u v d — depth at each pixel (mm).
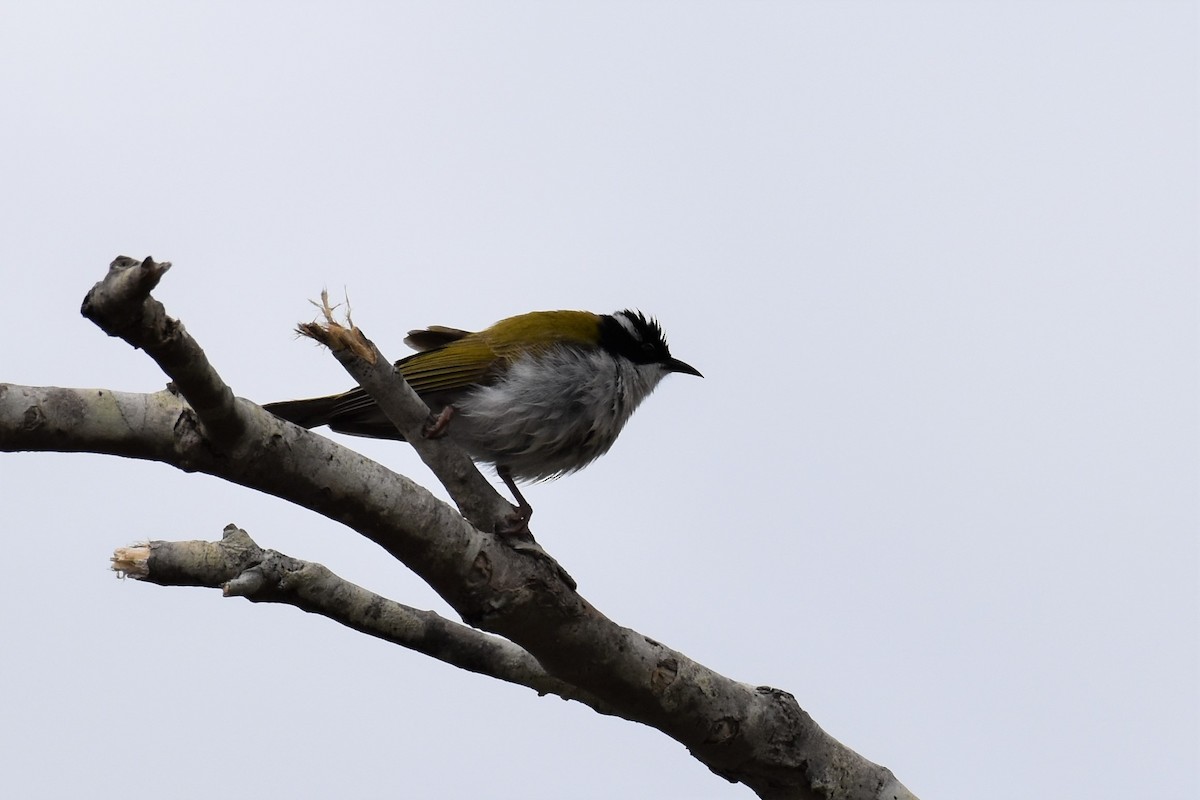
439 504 10188
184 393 8609
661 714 11328
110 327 7922
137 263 7871
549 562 10672
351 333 10188
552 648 10859
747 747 11586
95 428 8906
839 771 11867
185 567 10680
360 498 9797
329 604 11445
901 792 11977
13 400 8648
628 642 11047
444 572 10305
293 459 9469
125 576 10578
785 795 11953
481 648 12125
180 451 9156
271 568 11070
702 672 11414
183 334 8195
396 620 11852
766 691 11805
